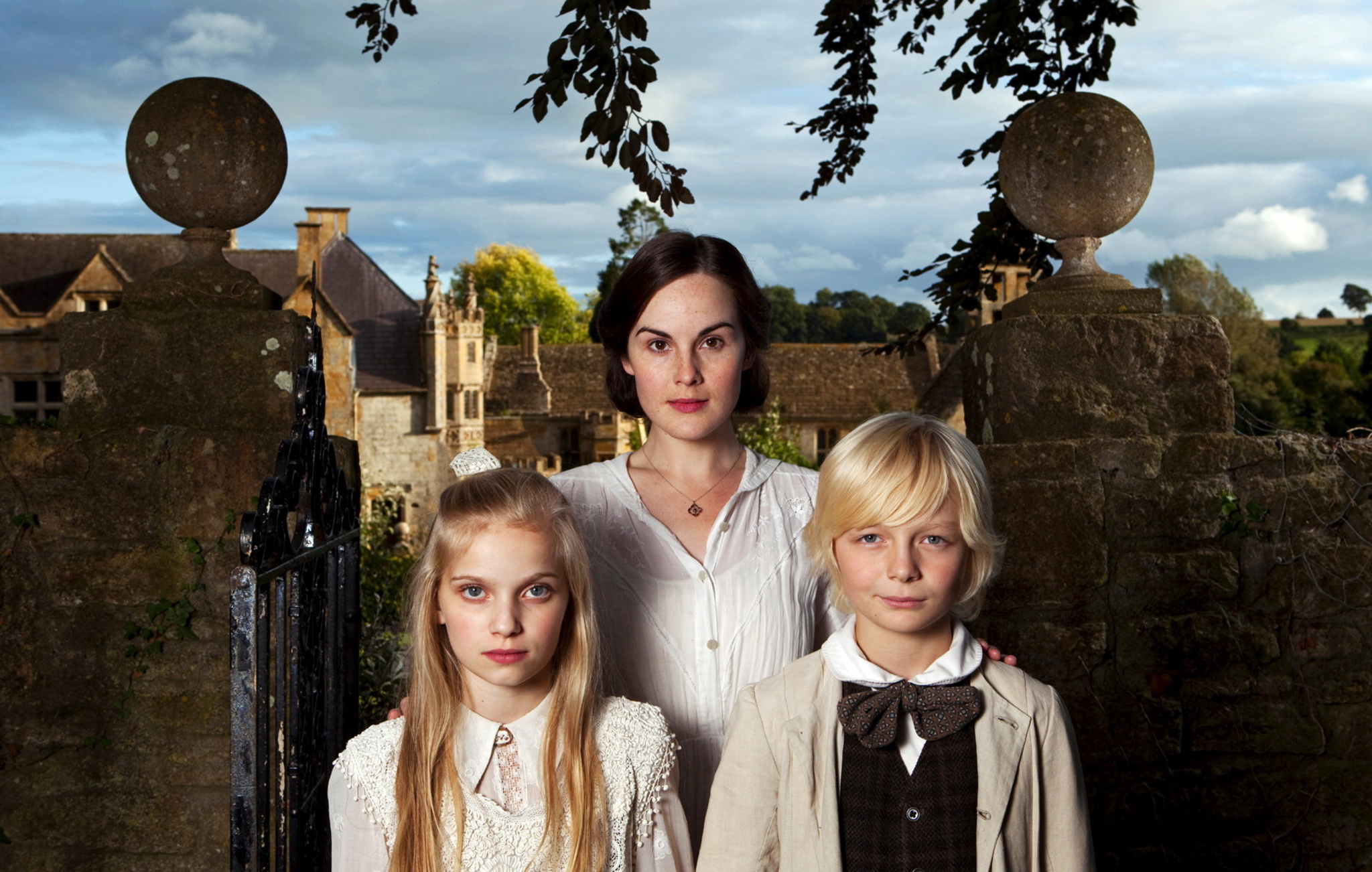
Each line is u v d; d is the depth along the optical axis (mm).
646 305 1761
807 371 39625
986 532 1548
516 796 1597
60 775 2525
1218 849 2623
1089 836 1635
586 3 3105
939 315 4934
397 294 38156
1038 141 2785
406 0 4410
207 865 2520
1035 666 2619
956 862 1535
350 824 1583
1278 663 2693
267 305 2697
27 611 2535
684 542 1838
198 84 2674
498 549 1526
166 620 2529
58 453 2533
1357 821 2660
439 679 1603
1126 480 2672
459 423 38281
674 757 1665
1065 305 2775
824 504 1591
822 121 5738
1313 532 2711
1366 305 43375
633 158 3273
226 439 2531
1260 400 27562
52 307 31859
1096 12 4586
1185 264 38062
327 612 2166
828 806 1566
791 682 1665
